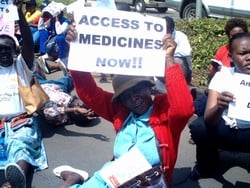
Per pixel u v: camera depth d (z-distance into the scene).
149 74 2.89
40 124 5.36
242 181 4.12
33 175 4.18
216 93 3.55
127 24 2.88
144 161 3.05
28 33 4.34
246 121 3.64
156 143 3.06
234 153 4.06
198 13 10.38
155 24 2.88
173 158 3.13
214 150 3.98
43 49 8.49
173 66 2.84
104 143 4.91
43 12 8.32
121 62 2.90
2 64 4.39
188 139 5.01
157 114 3.12
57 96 5.34
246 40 3.45
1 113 4.39
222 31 8.16
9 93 4.40
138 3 16.91
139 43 2.88
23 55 4.41
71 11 2.92
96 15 2.87
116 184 3.06
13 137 4.19
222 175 4.21
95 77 7.10
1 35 4.34
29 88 4.41
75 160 4.50
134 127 3.12
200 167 4.10
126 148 3.12
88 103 3.20
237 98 3.29
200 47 7.60
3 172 4.15
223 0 11.49
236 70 3.51
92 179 3.27
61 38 7.21
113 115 3.25
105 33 2.88
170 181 3.20
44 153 4.41
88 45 2.90
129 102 3.07
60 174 4.01
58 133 5.14
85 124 5.36
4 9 4.24
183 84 2.84
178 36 5.35
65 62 7.24
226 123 3.71
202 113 4.43
